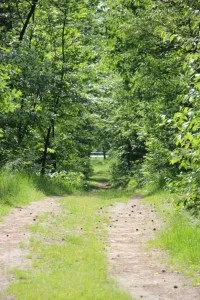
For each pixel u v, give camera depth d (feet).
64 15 86.69
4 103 61.82
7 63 67.72
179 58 62.49
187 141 28.94
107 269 28.78
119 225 44.11
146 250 33.88
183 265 29.68
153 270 28.84
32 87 76.95
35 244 33.53
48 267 27.78
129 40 70.28
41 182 74.23
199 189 32.89
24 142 86.17
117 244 35.83
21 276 25.66
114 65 78.18
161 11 63.62
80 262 29.22
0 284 24.50
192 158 30.81
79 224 42.93
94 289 23.35
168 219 44.52
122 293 23.26
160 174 77.46
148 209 55.31
